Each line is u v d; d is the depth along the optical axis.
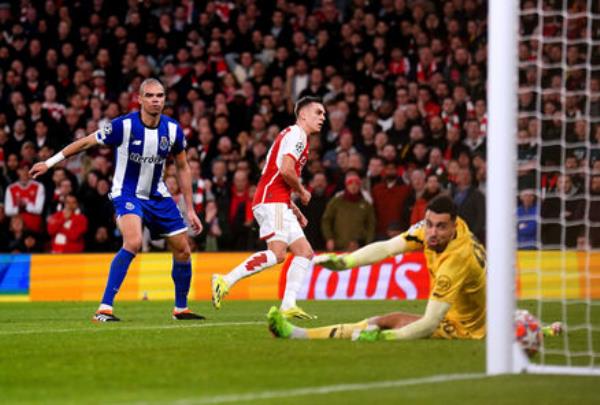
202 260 48.41
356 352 20.48
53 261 49.78
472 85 55.59
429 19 58.81
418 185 49.44
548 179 46.50
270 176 29.14
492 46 18.47
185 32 62.53
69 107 60.91
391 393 15.61
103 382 17.00
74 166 57.12
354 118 55.34
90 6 63.69
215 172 51.53
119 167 31.30
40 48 62.28
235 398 15.15
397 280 46.22
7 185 55.66
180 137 31.64
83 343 23.30
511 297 18.11
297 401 14.86
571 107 51.72
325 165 52.34
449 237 21.72
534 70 53.97
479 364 18.88
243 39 61.59
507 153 18.23
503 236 18.12
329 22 60.53
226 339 23.78
